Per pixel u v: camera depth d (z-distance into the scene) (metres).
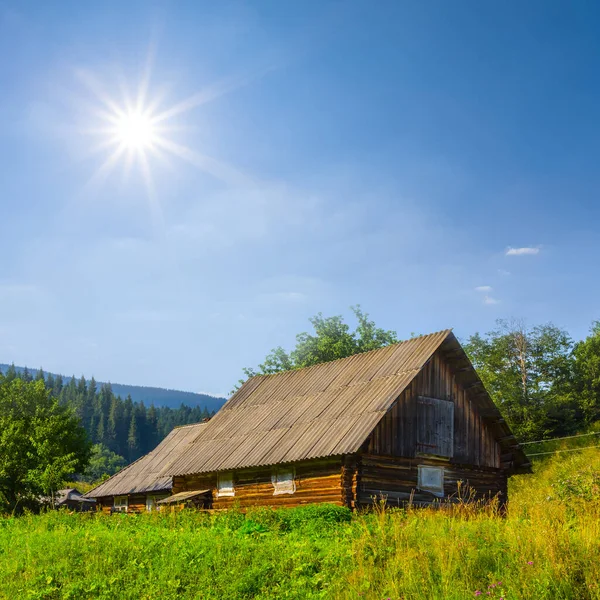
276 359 66.88
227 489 29.66
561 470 42.22
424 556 13.35
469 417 29.47
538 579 11.50
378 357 30.59
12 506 38.59
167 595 13.68
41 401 43.38
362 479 24.98
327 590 12.95
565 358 56.69
